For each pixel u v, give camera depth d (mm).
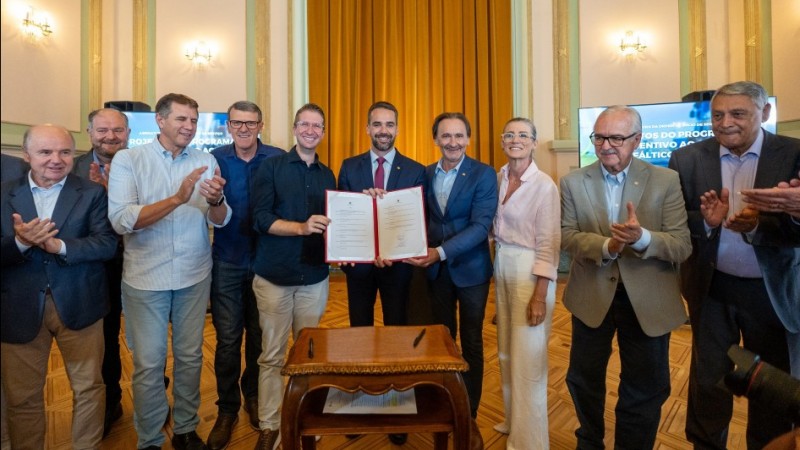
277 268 1681
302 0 5145
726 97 1360
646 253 1295
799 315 1321
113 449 1771
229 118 2008
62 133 1430
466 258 1770
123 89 4824
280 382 1735
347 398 1172
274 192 1736
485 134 5031
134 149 1611
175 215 1630
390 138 1854
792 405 715
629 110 1389
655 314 1382
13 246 1295
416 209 1709
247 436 1860
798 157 1342
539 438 1579
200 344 1742
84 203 1513
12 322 1379
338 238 1682
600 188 1493
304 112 1717
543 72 4957
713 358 1485
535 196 1624
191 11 4918
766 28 4211
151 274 1589
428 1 5047
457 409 1083
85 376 1523
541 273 1547
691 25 4633
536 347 1593
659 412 1437
